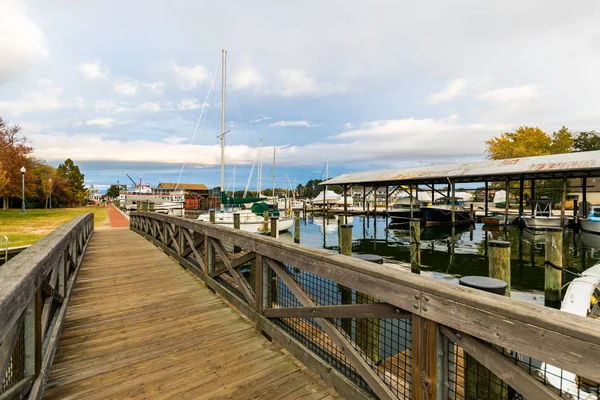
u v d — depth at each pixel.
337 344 1.86
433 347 1.28
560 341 0.87
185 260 5.38
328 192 47.38
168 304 3.57
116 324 2.99
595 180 28.50
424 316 1.30
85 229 7.74
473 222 22.88
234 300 3.34
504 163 20.14
